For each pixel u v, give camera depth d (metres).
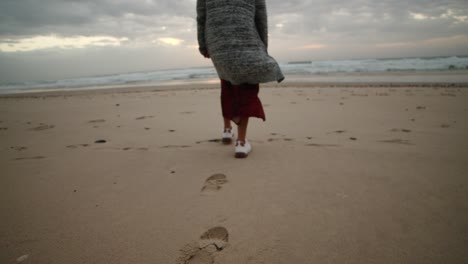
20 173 1.94
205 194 1.52
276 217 1.25
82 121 4.12
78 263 1.04
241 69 1.85
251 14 1.90
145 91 9.66
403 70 14.85
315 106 4.67
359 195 1.40
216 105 5.19
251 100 1.99
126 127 3.49
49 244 1.14
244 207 1.36
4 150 2.58
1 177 1.87
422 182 1.50
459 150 2.00
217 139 2.69
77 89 13.59
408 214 1.22
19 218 1.34
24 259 1.06
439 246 1.02
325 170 1.74
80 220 1.31
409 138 2.43
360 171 1.69
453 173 1.60
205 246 1.10
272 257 1.01
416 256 0.98
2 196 1.58
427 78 9.59
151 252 1.08
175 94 7.86
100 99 7.55
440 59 23.75
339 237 1.09
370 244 1.04
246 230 1.17
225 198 1.46
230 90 2.33
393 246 1.03
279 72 1.95
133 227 1.24
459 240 1.04
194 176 1.76
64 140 2.91
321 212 1.27
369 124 3.14
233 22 1.84
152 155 2.23
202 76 21.25
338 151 2.11
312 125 3.21
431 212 1.22
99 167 2.00
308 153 2.09
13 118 4.75
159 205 1.42
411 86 7.29
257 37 1.94
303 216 1.25
